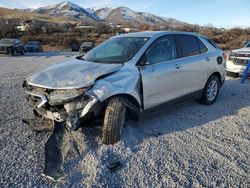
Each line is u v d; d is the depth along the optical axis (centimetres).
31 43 3559
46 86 403
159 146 418
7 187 320
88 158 377
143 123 512
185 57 555
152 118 540
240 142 438
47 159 370
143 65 464
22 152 398
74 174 345
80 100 386
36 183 329
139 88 451
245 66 966
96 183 328
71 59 525
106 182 330
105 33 7212
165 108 522
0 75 1127
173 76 514
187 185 325
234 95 744
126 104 422
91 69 434
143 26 8181
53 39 5288
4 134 458
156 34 520
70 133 409
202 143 432
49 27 7281
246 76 959
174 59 530
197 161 377
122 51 490
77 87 388
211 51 634
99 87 395
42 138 444
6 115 555
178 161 376
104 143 410
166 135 459
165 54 516
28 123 471
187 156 390
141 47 480
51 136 406
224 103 658
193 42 593
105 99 397
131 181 332
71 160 373
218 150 409
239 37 4094
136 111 443
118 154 388
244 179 338
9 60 2028
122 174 346
